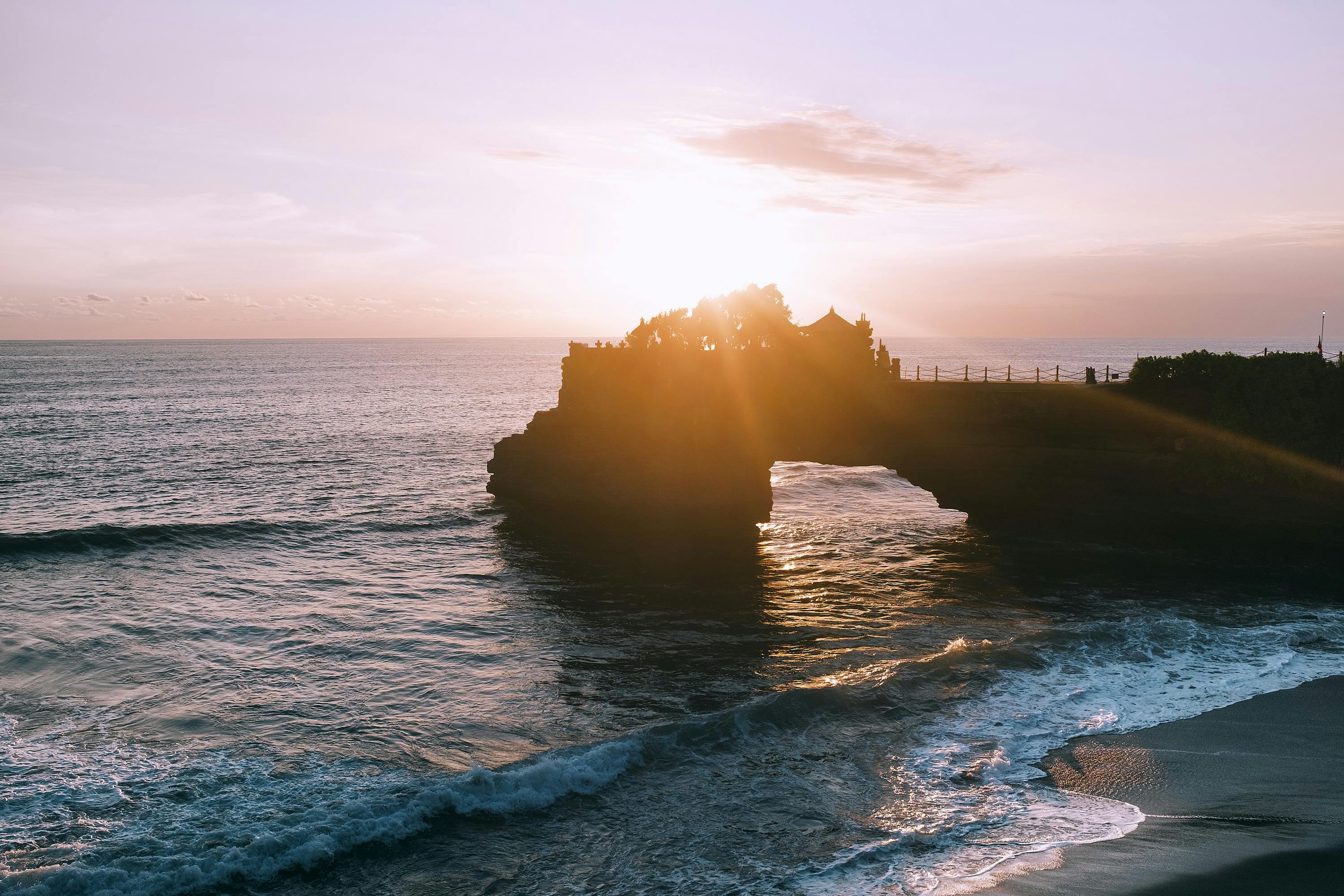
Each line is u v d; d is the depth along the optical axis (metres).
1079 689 21.94
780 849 14.77
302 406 116.81
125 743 19.64
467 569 37.06
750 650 26.25
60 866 14.30
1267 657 24.38
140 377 180.25
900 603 31.33
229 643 26.88
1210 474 40.22
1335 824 15.11
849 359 51.75
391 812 16.20
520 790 16.81
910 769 17.69
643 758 18.28
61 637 27.16
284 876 14.44
